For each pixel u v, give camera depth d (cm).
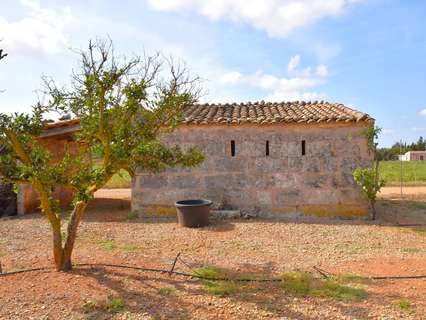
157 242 807
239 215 1028
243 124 1052
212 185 1067
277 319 434
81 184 532
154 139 602
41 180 517
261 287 535
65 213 1176
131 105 539
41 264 631
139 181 1084
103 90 523
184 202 998
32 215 1154
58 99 544
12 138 518
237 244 784
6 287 523
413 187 1852
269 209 1054
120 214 1155
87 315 444
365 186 990
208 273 586
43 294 499
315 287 533
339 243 789
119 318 438
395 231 890
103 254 700
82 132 579
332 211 1035
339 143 1035
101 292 509
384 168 3073
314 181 1040
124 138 558
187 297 498
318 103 1355
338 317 437
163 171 1075
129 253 711
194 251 734
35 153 533
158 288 528
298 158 1046
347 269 616
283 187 1049
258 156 1059
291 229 913
